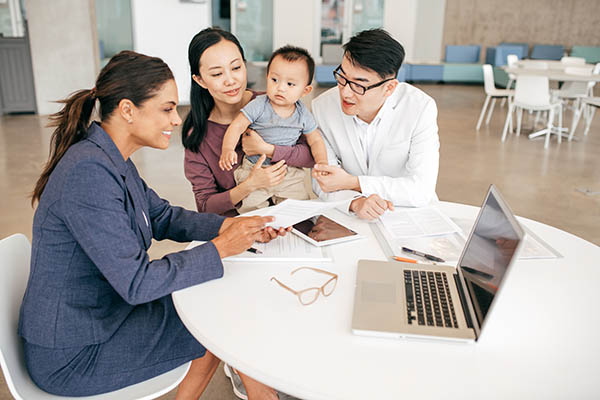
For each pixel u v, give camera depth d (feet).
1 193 13.93
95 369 4.47
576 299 4.48
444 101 32.14
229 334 3.85
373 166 7.47
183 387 5.55
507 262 3.60
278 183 6.55
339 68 6.43
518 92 21.15
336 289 4.51
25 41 23.54
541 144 21.56
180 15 25.09
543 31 41.93
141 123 4.52
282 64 6.34
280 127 6.83
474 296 4.06
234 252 4.77
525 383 3.40
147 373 4.65
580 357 3.68
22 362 4.56
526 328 4.01
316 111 7.71
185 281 4.46
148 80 4.37
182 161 17.66
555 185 16.07
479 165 18.11
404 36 41.42
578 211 13.91
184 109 25.68
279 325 3.97
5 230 11.55
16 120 23.24
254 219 4.89
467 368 3.52
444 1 41.47
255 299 4.34
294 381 3.36
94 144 4.38
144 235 4.94
